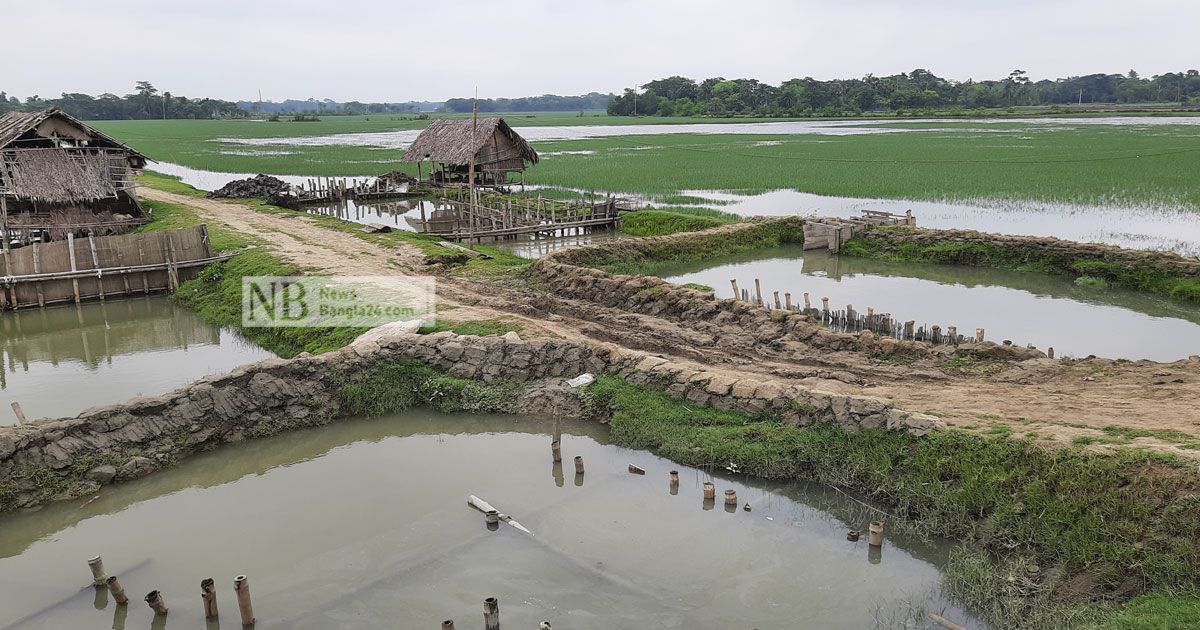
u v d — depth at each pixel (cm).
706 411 1250
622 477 1140
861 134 8169
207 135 10062
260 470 1206
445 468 1188
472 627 807
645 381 1341
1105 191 3550
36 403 1446
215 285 2175
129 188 2955
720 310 1741
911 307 1961
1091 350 1603
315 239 2650
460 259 2372
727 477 1132
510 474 1160
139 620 838
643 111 17225
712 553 939
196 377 1590
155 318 2031
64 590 901
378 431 1340
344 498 1098
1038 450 964
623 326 1711
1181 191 3494
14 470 1085
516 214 3167
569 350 1432
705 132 9350
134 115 17412
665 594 859
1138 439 971
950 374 1362
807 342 1555
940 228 2844
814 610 830
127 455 1166
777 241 2778
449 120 4325
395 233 2802
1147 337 1686
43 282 2086
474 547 955
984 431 1040
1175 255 2073
